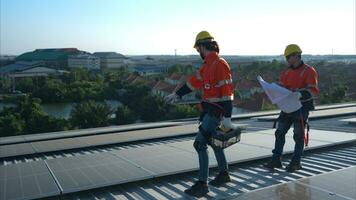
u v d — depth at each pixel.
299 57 6.19
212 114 4.98
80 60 184.62
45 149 8.24
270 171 6.15
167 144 8.33
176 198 5.05
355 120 10.73
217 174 5.88
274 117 12.77
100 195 5.27
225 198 4.77
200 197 5.03
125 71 139.00
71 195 5.23
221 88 4.96
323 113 13.16
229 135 5.04
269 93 6.14
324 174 5.50
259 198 4.61
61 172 6.07
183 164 6.26
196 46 5.18
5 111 49.88
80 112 45.88
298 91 6.05
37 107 48.94
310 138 8.09
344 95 48.12
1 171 6.21
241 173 6.07
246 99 51.69
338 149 7.60
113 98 86.56
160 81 82.06
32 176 5.86
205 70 5.05
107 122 46.31
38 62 183.38
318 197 4.58
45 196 4.97
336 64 122.25
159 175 5.73
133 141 8.97
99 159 6.97
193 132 9.68
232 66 135.38
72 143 8.88
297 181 5.21
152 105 50.25
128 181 5.53
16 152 8.00
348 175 5.44
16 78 126.06
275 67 109.50
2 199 4.82
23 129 41.25
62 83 96.50
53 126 41.88
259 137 8.57
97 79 103.94
